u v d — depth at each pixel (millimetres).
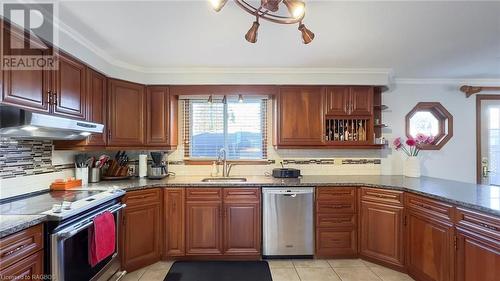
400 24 2109
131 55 2801
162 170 3375
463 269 1934
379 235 2805
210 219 2957
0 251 1341
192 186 2955
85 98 2514
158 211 2922
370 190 2891
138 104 3182
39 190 2365
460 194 2211
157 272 2688
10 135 1996
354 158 3678
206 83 3291
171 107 3340
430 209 2277
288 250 2969
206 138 3688
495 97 3727
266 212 2955
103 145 2820
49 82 2055
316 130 3338
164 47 2584
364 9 1877
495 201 1922
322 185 2977
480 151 3723
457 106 3721
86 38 2363
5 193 2043
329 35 2311
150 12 1908
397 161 3676
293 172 3361
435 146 3723
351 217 2988
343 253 2979
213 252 2951
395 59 2951
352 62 3055
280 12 1906
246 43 2490
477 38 2383
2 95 1638
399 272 2662
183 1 1763
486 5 1818
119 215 2488
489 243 1729
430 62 3055
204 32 2250
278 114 3334
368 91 3365
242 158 3668
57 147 2588
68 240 1741
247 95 3516
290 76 3322
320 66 3211
